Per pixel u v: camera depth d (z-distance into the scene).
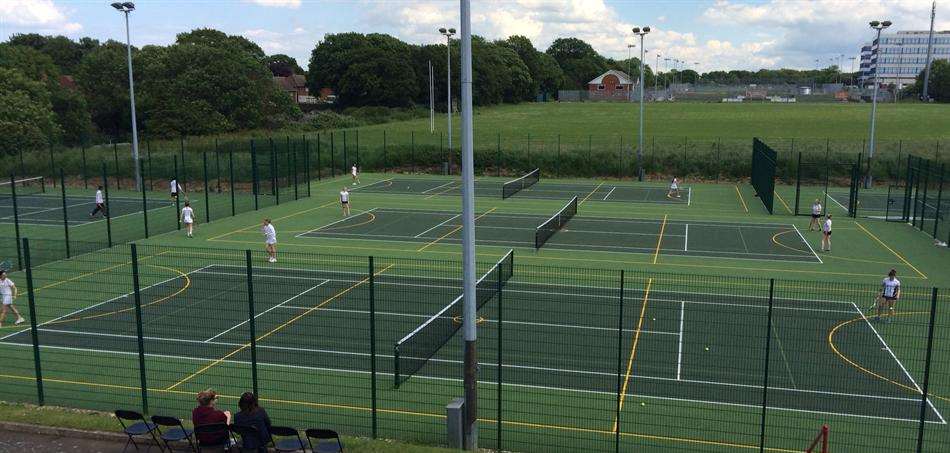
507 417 15.35
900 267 29.55
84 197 50.22
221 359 18.83
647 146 69.69
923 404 12.66
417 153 67.62
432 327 19.30
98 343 19.98
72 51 133.12
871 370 17.88
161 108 85.06
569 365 18.31
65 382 17.28
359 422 15.12
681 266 29.64
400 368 17.84
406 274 27.73
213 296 24.53
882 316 22.27
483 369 18.11
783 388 16.80
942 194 34.84
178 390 16.86
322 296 24.56
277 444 12.70
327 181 59.06
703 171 62.00
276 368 18.20
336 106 132.75
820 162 58.62
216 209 44.22
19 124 65.38
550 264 29.91
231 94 86.81
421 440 14.23
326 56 132.88
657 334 20.62
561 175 64.62
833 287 26.02
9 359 18.75
